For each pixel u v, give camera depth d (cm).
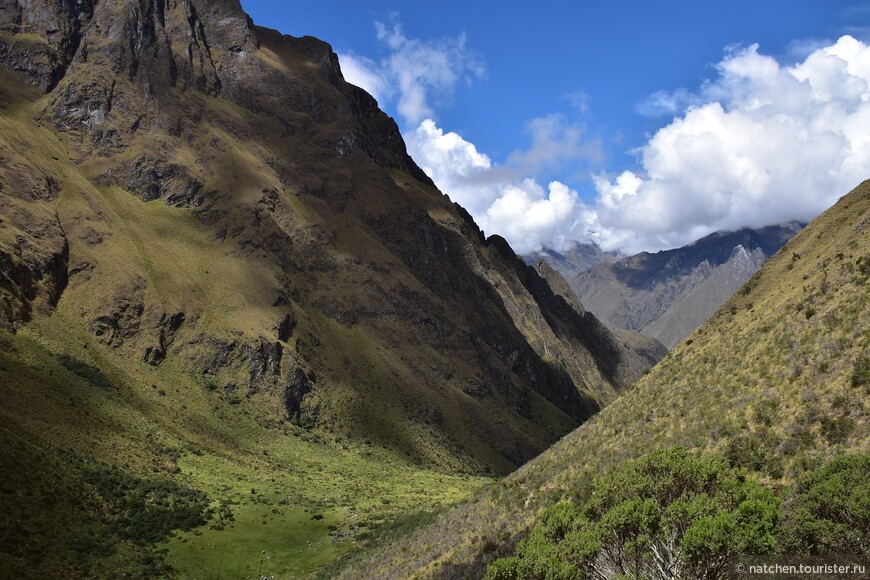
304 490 12562
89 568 7300
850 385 4381
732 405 5250
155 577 7681
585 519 3594
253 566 8506
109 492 9306
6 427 9269
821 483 3475
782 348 5366
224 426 14900
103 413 11894
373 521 10638
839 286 5441
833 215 7156
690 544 2820
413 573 6256
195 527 9375
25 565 6775
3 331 12812
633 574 3077
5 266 14475
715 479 3434
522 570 3322
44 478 8562
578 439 7312
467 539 6481
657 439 5669
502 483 7819
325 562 8744
